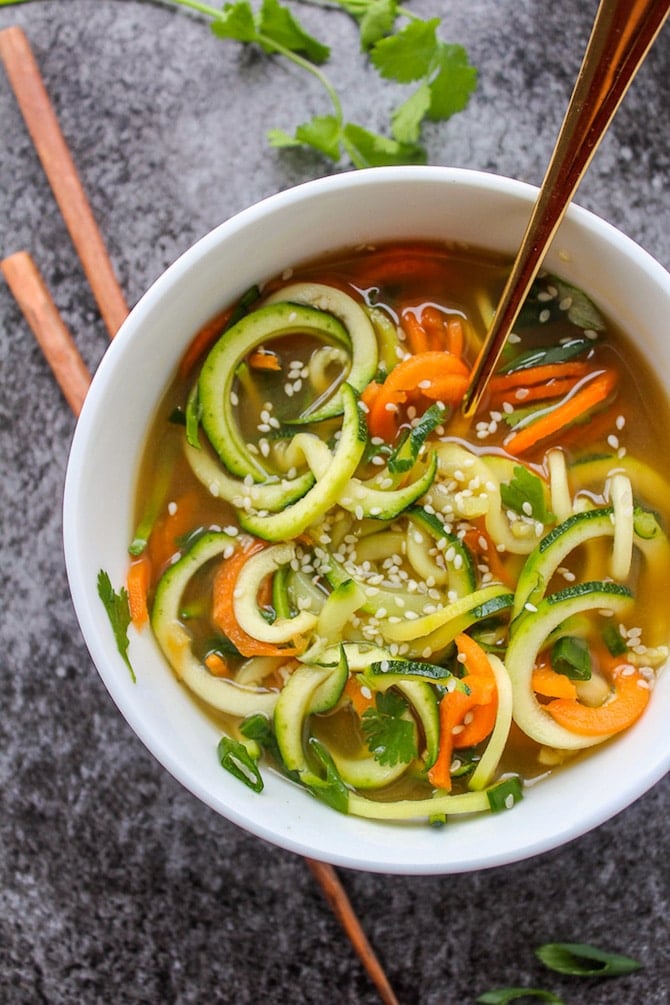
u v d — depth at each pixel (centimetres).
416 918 52
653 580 47
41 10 52
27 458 52
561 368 46
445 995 52
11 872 52
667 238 51
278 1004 52
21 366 52
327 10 52
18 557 52
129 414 45
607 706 46
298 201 44
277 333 46
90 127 52
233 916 52
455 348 47
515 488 46
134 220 52
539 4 52
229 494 46
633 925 52
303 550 46
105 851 52
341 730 46
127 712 44
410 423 47
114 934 52
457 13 52
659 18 36
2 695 52
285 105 52
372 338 46
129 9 52
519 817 46
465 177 44
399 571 46
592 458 47
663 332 45
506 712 45
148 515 46
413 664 45
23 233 52
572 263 45
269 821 45
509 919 52
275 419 47
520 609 46
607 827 52
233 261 45
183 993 52
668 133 52
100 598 44
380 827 46
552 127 52
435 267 46
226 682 46
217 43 52
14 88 51
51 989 52
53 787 52
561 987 52
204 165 52
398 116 50
